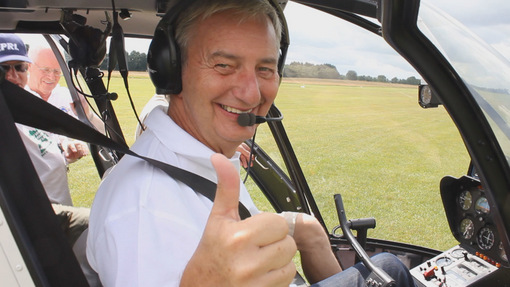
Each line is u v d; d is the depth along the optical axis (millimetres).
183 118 1117
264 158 2430
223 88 1019
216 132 1082
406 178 3260
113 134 2082
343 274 1479
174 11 1002
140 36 1853
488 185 1350
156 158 1001
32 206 661
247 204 1275
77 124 826
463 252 1986
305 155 3865
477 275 1854
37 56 2600
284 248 614
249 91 1017
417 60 1145
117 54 1179
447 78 1200
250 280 596
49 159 2213
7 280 649
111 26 1344
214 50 993
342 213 1803
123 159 1059
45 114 772
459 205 1943
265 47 1028
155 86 1097
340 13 1550
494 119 1296
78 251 1120
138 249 779
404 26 1047
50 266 674
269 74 1093
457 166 3129
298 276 2021
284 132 2039
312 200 2248
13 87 723
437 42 1138
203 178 992
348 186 3176
